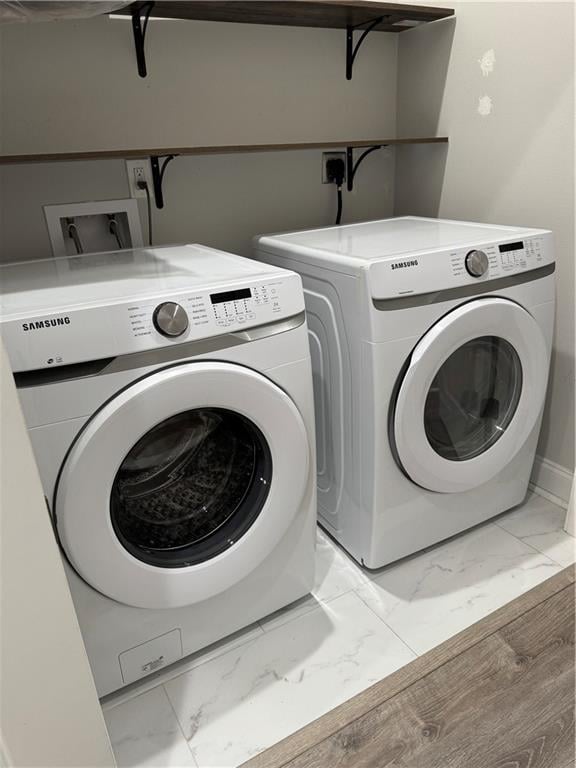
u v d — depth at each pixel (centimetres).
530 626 146
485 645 141
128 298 106
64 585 82
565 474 186
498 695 129
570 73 155
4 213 164
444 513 166
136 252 162
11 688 83
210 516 133
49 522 78
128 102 171
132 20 162
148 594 120
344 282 137
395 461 148
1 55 152
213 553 128
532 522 183
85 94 164
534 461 196
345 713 127
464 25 181
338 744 121
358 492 155
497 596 155
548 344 161
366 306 131
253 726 126
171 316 106
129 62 167
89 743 94
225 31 178
